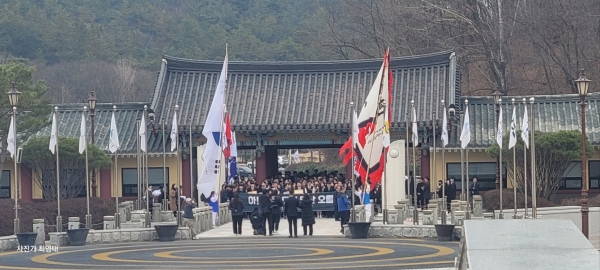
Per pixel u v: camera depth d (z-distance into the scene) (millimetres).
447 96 64812
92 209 56062
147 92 131250
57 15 145125
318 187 58625
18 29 136625
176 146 55281
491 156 60906
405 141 60625
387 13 91875
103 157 62125
